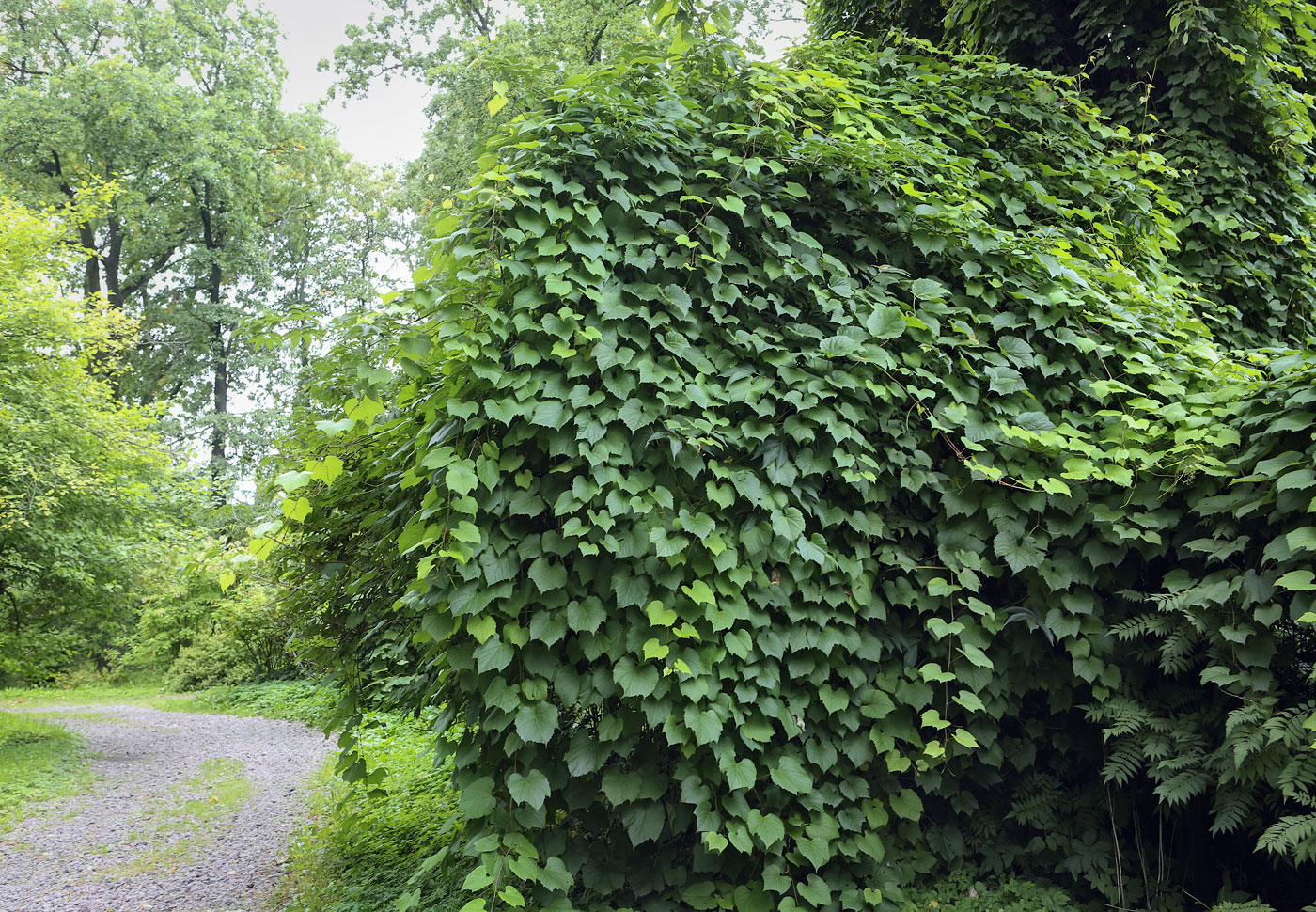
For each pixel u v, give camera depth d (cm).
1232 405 267
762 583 269
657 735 268
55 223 1080
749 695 257
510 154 291
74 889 470
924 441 299
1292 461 230
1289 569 237
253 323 277
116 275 2131
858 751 279
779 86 315
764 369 290
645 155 284
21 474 849
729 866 265
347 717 363
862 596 281
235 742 1004
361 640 372
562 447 254
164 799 704
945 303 317
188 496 1066
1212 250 450
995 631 282
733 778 246
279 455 368
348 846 457
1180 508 273
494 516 261
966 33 516
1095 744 301
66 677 1850
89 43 2041
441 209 274
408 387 272
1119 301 333
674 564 254
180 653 1633
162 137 1862
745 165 286
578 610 253
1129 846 293
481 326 261
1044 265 306
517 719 243
